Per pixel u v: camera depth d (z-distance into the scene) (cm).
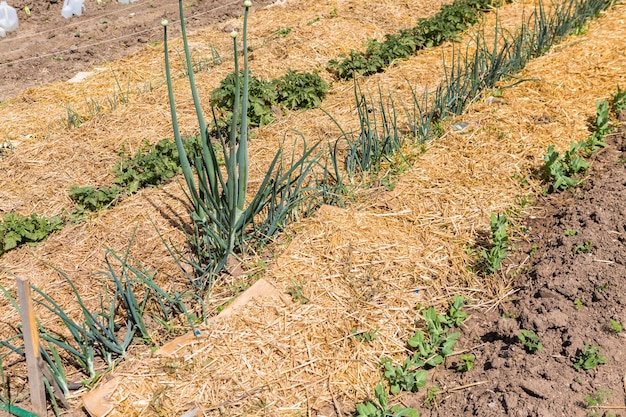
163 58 793
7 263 436
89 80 755
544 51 669
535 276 377
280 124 589
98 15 1029
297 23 855
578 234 395
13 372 345
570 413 283
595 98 559
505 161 487
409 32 747
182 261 416
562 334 326
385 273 384
